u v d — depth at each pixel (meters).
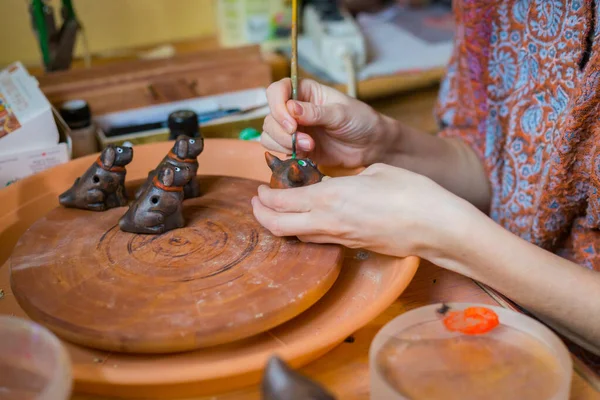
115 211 0.83
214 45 1.83
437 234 0.68
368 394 0.61
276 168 0.78
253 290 0.67
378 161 1.02
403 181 0.71
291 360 0.59
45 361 0.50
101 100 1.22
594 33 0.83
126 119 1.22
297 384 0.44
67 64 1.34
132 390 0.58
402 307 0.73
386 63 1.59
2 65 1.75
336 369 0.64
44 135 0.98
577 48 0.85
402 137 1.04
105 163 0.81
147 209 0.76
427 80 1.56
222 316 0.63
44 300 0.65
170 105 1.25
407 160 1.05
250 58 1.34
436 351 0.56
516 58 0.98
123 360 0.63
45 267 0.71
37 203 0.90
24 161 0.97
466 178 1.10
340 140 0.97
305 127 0.95
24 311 0.69
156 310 0.64
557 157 0.86
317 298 0.68
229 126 1.17
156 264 0.72
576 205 0.90
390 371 0.54
